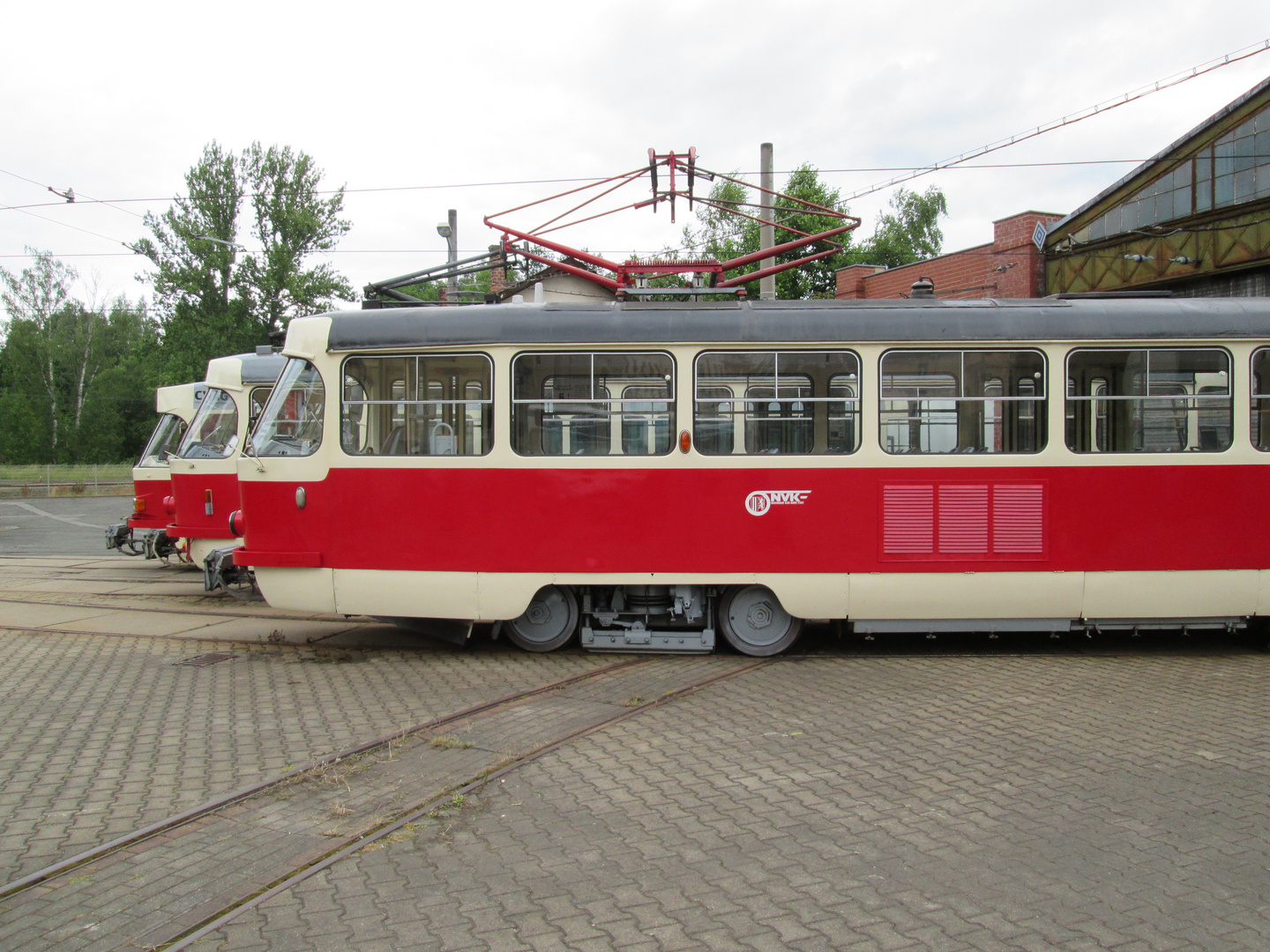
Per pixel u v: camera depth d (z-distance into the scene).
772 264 13.87
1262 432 7.45
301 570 7.61
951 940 3.22
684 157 10.55
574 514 7.43
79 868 3.85
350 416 7.59
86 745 5.52
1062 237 19.41
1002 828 4.18
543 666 7.43
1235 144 15.47
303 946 3.21
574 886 3.65
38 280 57.50
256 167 39.47
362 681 6.98
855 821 4.27
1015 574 7.41
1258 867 3.77
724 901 3.51
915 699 6.36
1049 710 6.08
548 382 7.46
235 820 4.36
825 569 7.41
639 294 8.60
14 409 53.38
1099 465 7.39
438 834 4.16
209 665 7.58
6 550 18.77
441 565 7.48
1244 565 7.41
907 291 23.53
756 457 7.41
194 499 11.57
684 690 6.58
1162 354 7.41
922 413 7.43
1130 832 4.12
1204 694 6.49
